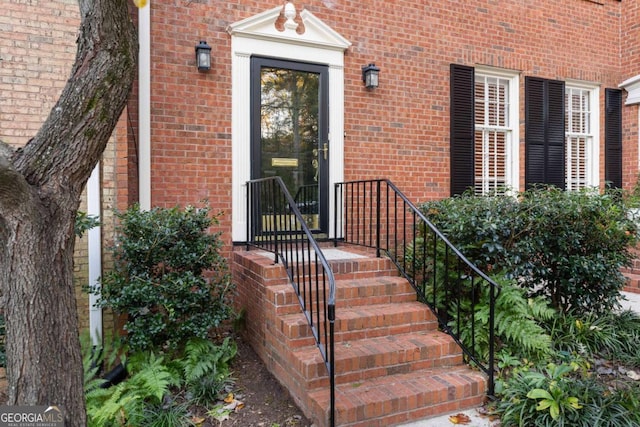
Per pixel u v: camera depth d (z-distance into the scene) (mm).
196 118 4340
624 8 6762
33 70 3391
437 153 5516
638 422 2541
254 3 4578
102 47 1667
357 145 5066
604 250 4043
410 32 5344
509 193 5777
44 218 1604
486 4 5809
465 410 2844
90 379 2926
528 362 3229
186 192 4297
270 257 3994
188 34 4312
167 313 3414
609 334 3734
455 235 3756
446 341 3225
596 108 6695
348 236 4973
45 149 1609
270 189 4008
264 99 4652
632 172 6719
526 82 6066
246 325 3969
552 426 2518
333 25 4941
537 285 4082
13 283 1604
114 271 3443
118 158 3717
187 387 3098
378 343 3164
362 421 2561
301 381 2805
